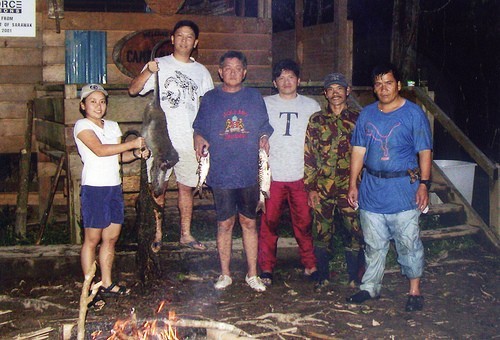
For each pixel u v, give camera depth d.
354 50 11.84
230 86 5.84
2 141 9.09
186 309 5.67
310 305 5.80
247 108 5.82
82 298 4.29
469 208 7.82
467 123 11.18
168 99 6.22
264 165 5.75
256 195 5.94
